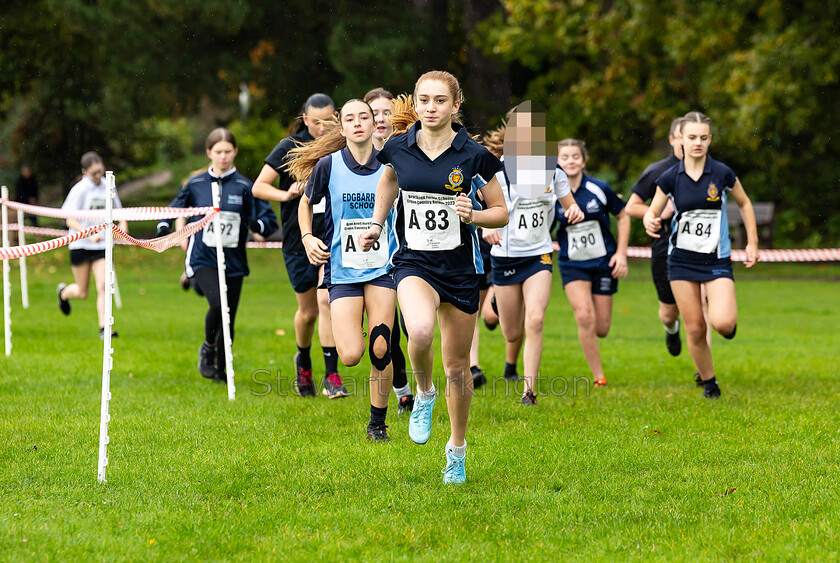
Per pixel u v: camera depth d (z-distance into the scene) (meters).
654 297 57.75
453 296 15.37
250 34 79.38
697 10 71.94
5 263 30.84
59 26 82.94
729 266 23.94
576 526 13.83
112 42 75.88
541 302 23.58
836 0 66.25
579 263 26.53
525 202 23.42
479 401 23.95
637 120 85.19
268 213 27.11
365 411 22.39
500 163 15.39
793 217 80.94
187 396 24.11
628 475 16.58
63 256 75.88
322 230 21.23
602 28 74.62
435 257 15.32
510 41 76.50
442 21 79.50
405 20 75.81
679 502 14.89
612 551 12.78
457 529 13.64
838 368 30.67
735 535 13.27
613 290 26.83
